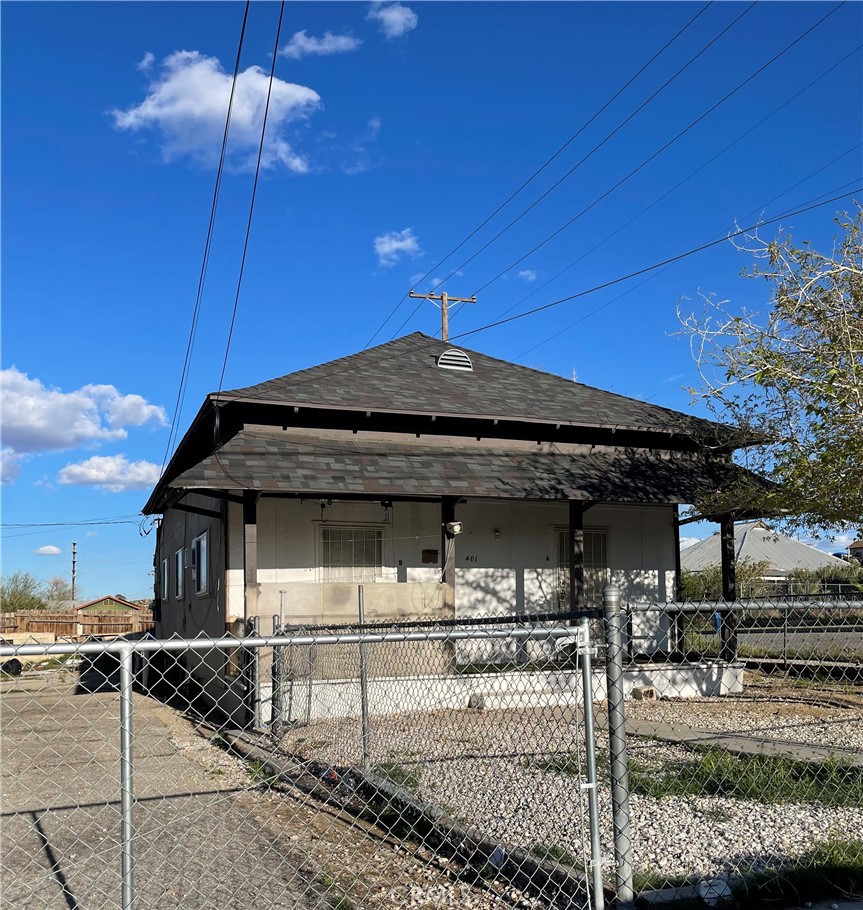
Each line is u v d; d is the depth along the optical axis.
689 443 16.70
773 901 4.44
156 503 20.36
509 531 15.27
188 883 4.87
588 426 15.39
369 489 12.20
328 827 5.96
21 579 41.31
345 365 16.42
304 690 10.77
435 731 9.36
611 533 16.16
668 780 6.85
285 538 13.54
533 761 7.56
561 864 4.76
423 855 5.33
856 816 5.89
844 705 11.50
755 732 9.48
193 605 17.41
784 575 31.42
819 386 9.38
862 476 9.72
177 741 9.86
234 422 14.35
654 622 16.03
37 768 8.40
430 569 14.45
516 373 18.25
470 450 14.74
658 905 4.29
